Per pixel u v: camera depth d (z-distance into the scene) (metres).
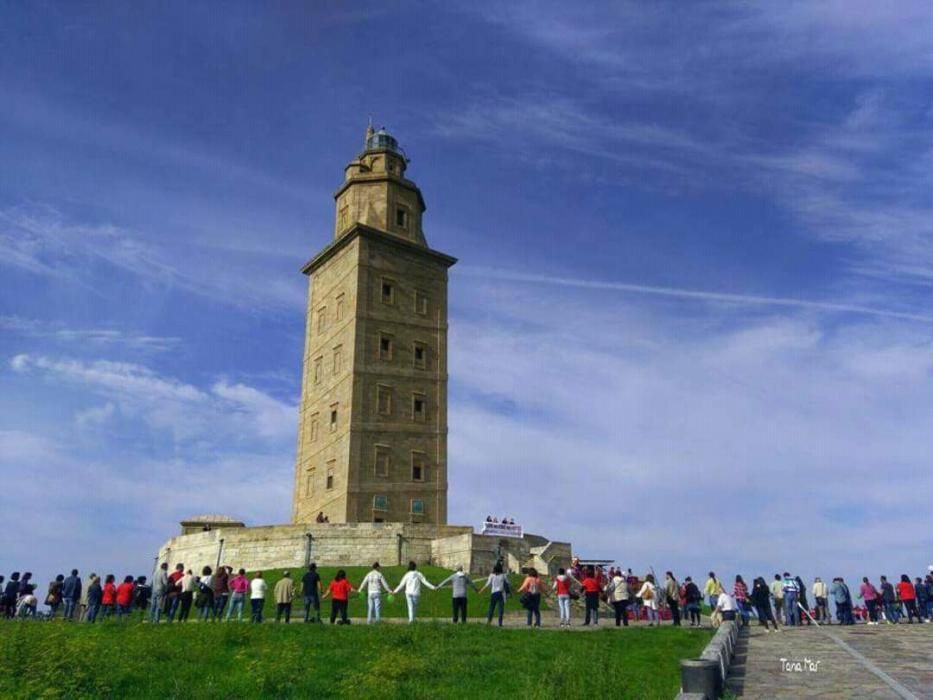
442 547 43.59
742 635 24.44
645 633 24.22
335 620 28.02
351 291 55.53
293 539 43.94
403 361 55.66
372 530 44.00
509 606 34.53
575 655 19.06
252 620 25.48
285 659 17.48
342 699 15.27
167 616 29.42
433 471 54.31
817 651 19.97
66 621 26.34
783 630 26.02
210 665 17.97
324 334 58.16
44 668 15.86
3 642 17.05
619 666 16.77
